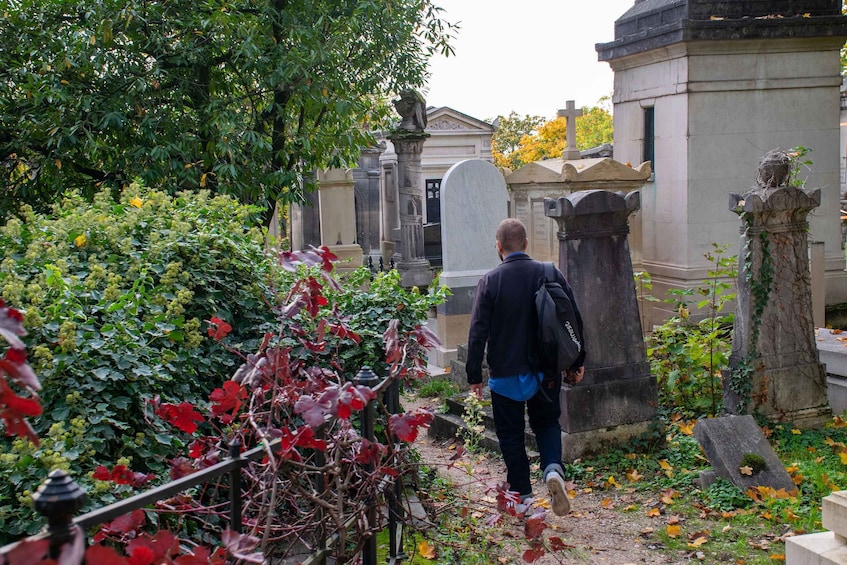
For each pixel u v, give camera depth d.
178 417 3.03
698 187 11.41
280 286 5.06
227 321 4.62
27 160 9.19
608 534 4.92
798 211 6.59
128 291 4.08
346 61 10.18
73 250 4.52
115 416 3.51
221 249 4.84
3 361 1.46
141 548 1.79
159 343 4.00
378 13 9.86
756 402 6.59
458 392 8.38
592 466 6.07
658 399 6.96
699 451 6.10
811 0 11.66
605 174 10.19
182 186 9.15
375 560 3.33
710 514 5.09
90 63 8.71
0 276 3.82
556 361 4.77
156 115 9.20
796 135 11.73
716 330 7.08
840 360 7.06
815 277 9.22
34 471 2.95
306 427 2.62
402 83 10.43
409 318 5.34
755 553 4.51
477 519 4.71
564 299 4.84
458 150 25.45
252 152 9.12
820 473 5.43
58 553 1.54
